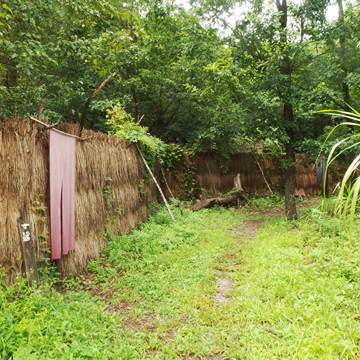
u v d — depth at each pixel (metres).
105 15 5.63
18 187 4.03
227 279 5.01
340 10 10.54
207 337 3.32
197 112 13.83
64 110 11.77
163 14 10.38
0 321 2.84
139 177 8.27
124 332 3.39
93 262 5.43
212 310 3.85
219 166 14.13
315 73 8.64
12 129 4.04
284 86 8.22
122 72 13.26
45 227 4.45
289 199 9.12
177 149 13.15
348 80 8.11
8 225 3.88
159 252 6.16
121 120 8.70
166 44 11.32
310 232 6.98
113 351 3.03
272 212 11.38
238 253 6.20
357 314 3.48
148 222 8.34
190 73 12.02
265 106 8.19
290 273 4.55
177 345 3.21
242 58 9.06
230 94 8.94
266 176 15.08
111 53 5.80
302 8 8.53
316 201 13.88
